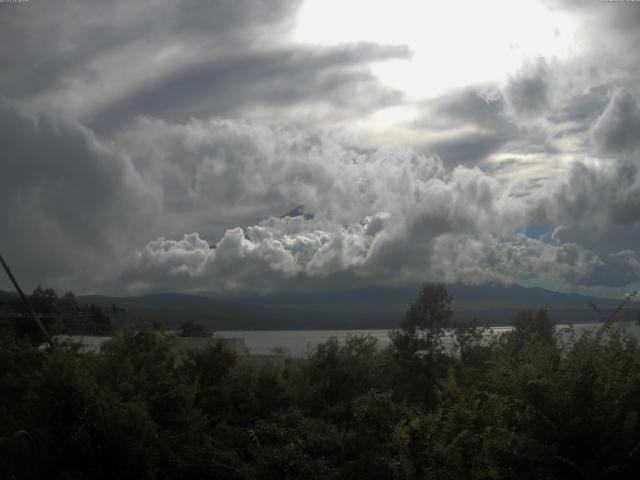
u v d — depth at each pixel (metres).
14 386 11.97
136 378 11.47
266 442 10.45
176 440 10.48
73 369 9.64
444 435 8.38
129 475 9.35
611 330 8.05
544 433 7.20
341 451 9.98
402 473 8.51
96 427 9.27
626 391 7.24
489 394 8.52
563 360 8.09
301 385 14.88
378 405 10.27
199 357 15.16
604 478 6.93
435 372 22.20
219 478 9.98
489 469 7.33
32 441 8.80
